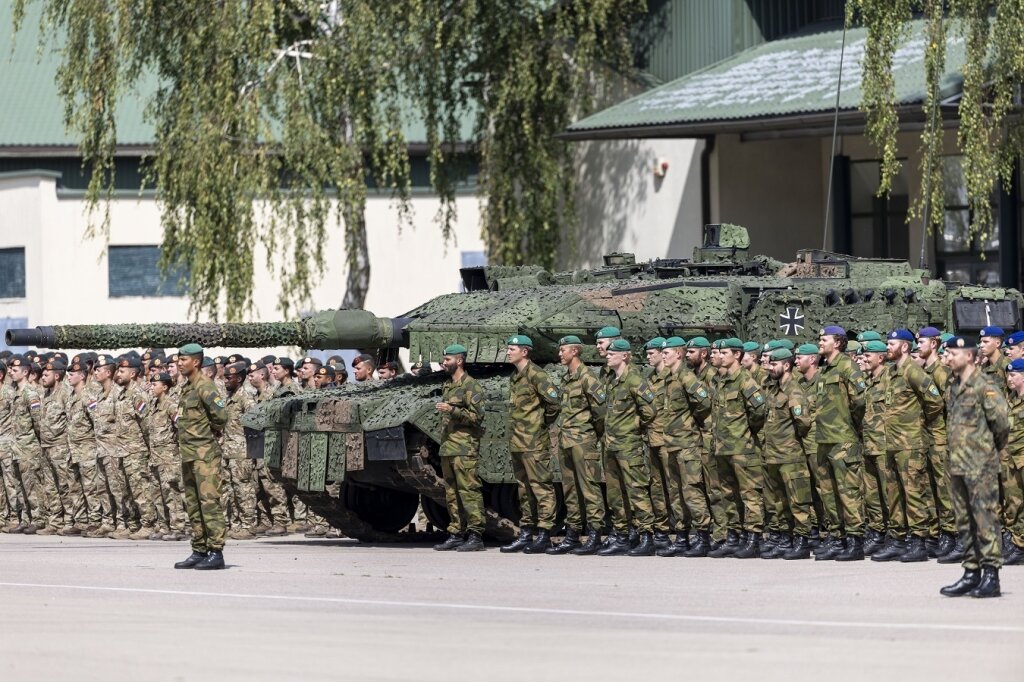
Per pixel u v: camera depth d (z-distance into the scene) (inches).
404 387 2704.2
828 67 4530.0
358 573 2202.3
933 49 3752.5
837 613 1744.6
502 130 4958.2
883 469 2335.1
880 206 4793.3
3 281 5595.5
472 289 3073.3
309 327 2659.9
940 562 2288.4
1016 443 2282.2
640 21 5182.1
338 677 1387.8
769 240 4798.2
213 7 4522.6
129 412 2974.9
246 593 1973.4
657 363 2485.2
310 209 4687.5
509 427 2544.3
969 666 1412.4
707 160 4768.7
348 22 4530.0
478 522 2564.0
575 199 5187.0
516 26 4842.5
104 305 5521.7
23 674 1432.1
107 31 4490.7
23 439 3189.0
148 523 2982.3
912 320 2795.3
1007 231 4436.5
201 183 4441.4
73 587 2064.5
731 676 1371.8
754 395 2417.6
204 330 2539.4
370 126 4640.8
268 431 2723.9
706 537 2449.6
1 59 5890.8
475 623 1688.0
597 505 2497.5
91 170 5605.3
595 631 1621.6
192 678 1398.9
